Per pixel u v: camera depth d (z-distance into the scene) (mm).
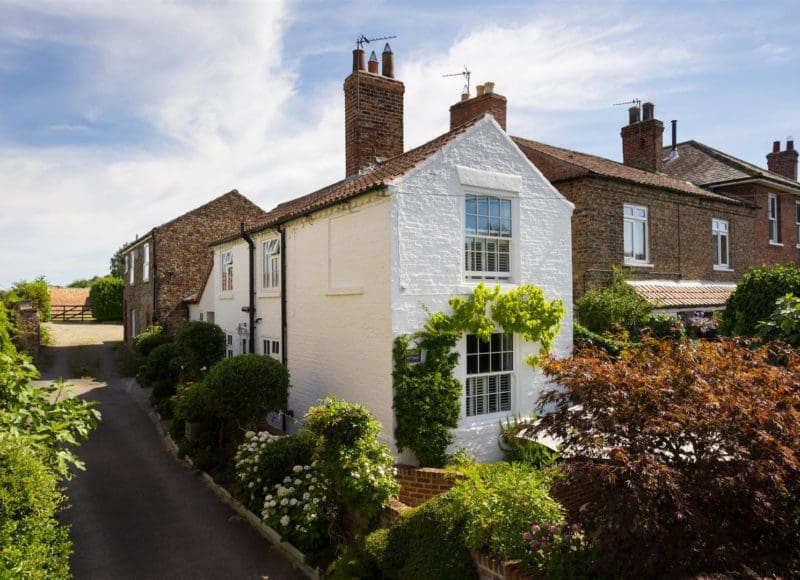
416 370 9594
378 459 8070
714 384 4867
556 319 11281
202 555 8117
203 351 18047
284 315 13844
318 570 7477
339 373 11234
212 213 25906
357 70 14672
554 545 5402
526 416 10938
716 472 4219
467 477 7594
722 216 19469
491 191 10906
